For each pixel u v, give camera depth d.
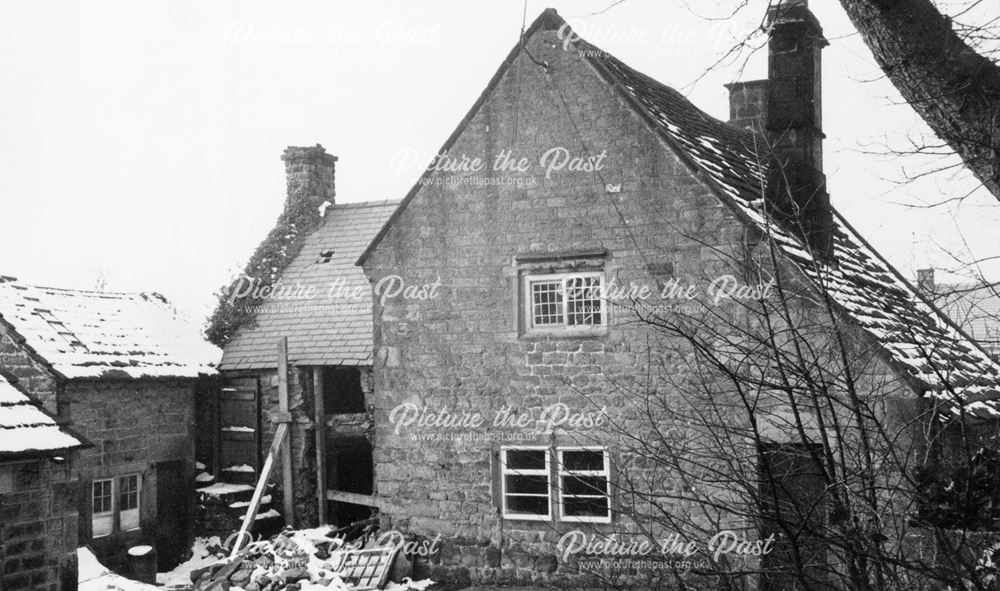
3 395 11.84
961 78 4.71
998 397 11.30
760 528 6.23
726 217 12.76
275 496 19.73
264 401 20.38
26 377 17.19
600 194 13.70
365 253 15.22
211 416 21.02
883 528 5.76
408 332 14.91
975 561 5.41
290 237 23.30
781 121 14.76
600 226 13.69
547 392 13.95
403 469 14.89
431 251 14.80
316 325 20.53
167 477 19.42
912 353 11.25
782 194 14.48
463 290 14.58
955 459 5.86
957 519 5.16
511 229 14.29
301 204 23.86
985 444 6.34
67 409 17.16
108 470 17.88
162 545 19.08
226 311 21.72
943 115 4.80
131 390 18.56
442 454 14.63
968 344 12.91
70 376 17.00
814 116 14.87
